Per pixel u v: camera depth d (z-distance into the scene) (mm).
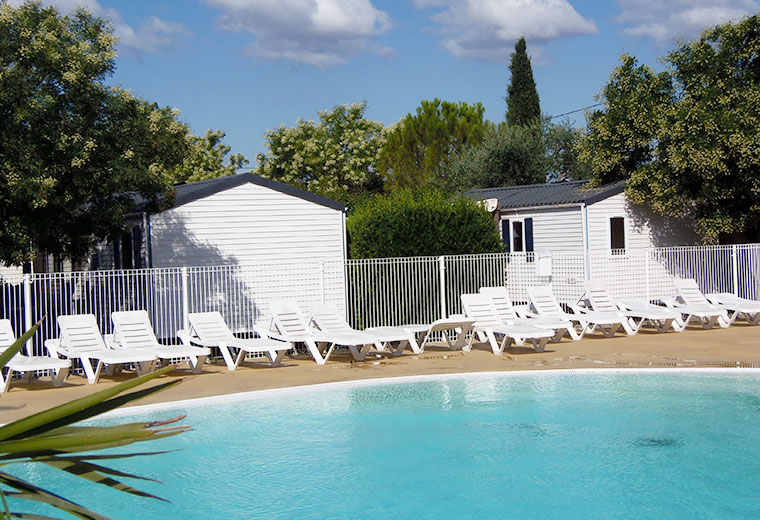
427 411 11656
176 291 18156
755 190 23719
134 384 2734
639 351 15852
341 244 21094
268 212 20078
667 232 26016
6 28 15266
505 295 17938
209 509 7832
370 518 7480
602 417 11062
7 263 16391
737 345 16375
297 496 8180
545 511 7562
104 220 17375
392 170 56344
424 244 19969
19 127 15164
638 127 25578
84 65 15883
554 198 25203
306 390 12875
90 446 2508
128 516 7684
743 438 9898
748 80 24531
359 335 15617
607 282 21719
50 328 15312
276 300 18891
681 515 7371
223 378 13906
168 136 17859
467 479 8617
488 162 45000
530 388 12938
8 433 2510
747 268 22953
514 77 55281
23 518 2578
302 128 54625
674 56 25672
